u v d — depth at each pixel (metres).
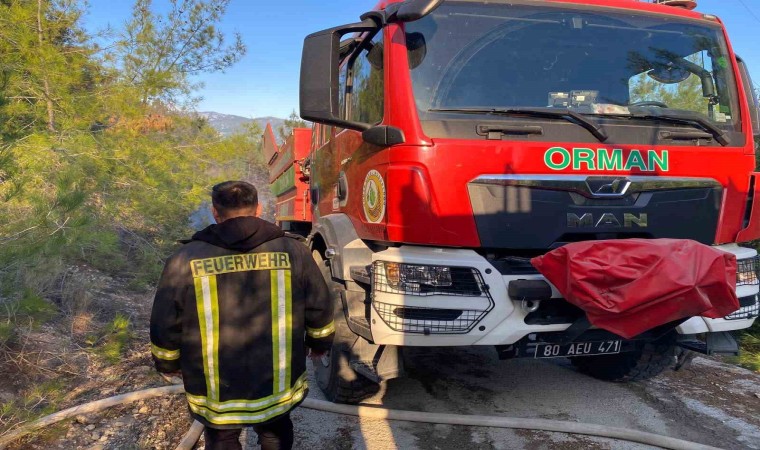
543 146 3.54
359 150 4.06
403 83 3.53
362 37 4.20
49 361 4.63
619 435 3.74
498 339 3.37
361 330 3.60
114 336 4.97
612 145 3.66
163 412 4.04
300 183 6.52
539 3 4.00
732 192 3.93
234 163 9.77
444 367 5.21
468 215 3.44
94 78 8.18
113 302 6.39
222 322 2.46
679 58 4.18
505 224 3.48
